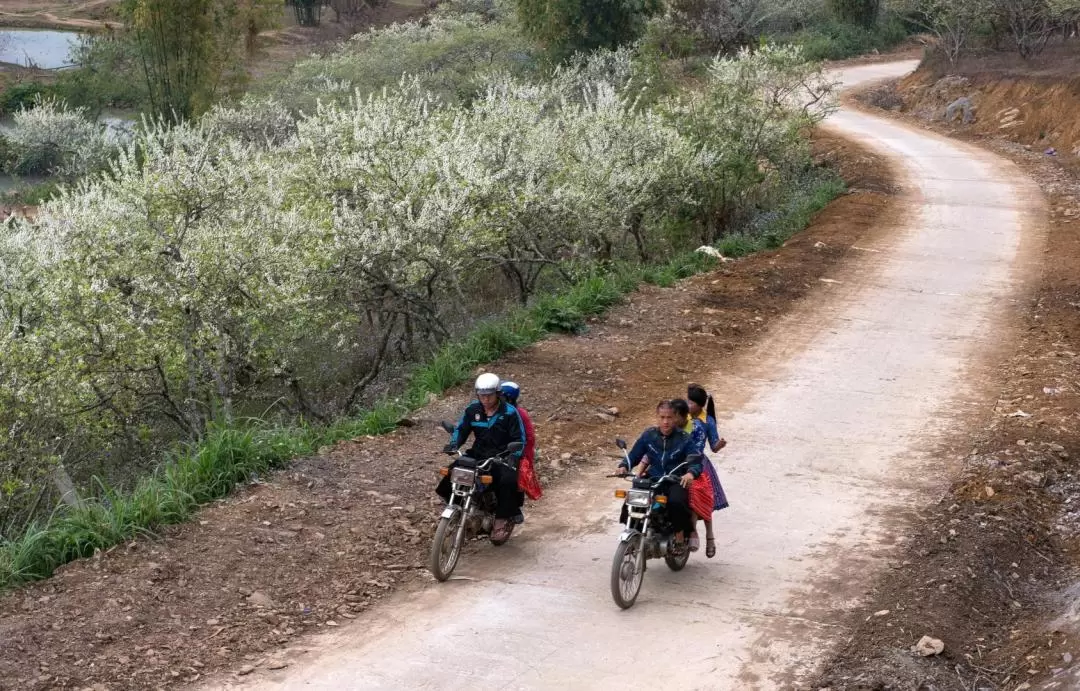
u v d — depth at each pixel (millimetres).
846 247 22688
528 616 7754
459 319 19469
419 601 8055
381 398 15508
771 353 15078
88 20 94000
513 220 17219
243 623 7672
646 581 8352
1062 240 23312
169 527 8945
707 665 7008
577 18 42750
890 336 15961
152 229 14836
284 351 15367
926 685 6707
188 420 14898
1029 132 38406
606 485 10406
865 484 10273
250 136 37000
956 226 25109
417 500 9875
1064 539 9281
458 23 49000
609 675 6895
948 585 8000
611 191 19469
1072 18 42375
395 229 14984
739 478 10484
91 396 13711
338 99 40062
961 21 47375
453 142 17375
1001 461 10609
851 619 7602
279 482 10000
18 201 40812
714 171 24156
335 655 7242
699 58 52344
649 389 13375
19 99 63250
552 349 14906
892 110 47250
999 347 15297
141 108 47344
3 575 7961
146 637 7406
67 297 13211
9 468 12203
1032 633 7445
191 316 14039
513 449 8555
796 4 61219
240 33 44781
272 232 15094
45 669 6914
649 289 18531
